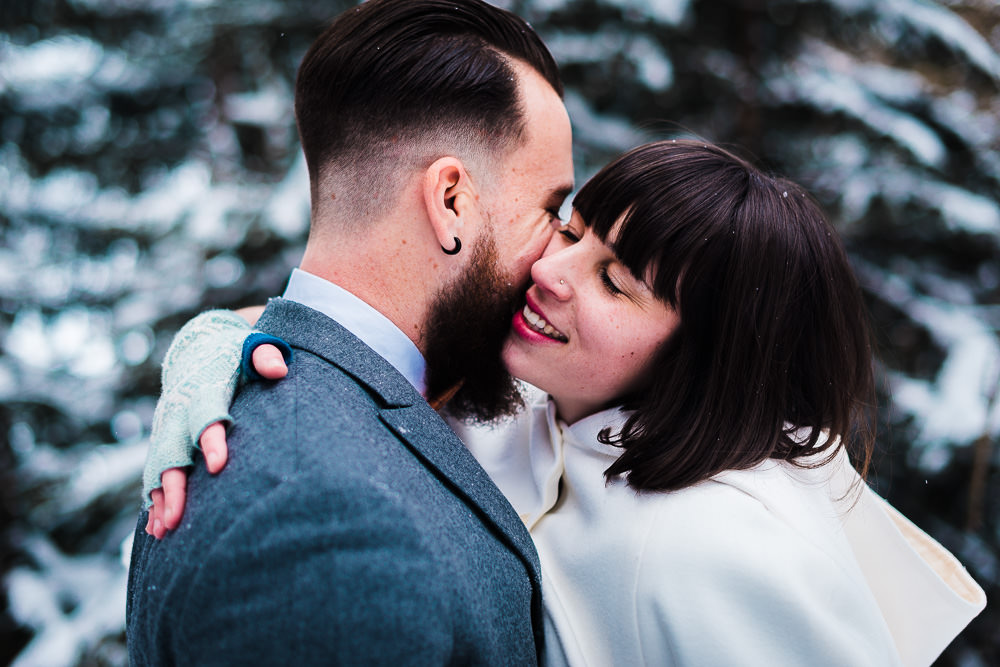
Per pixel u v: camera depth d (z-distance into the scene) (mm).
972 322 2752
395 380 1001
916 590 1260
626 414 1163
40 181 3162
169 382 960
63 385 2930
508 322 1163
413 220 1072
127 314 2797
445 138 1068
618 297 1109
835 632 951
